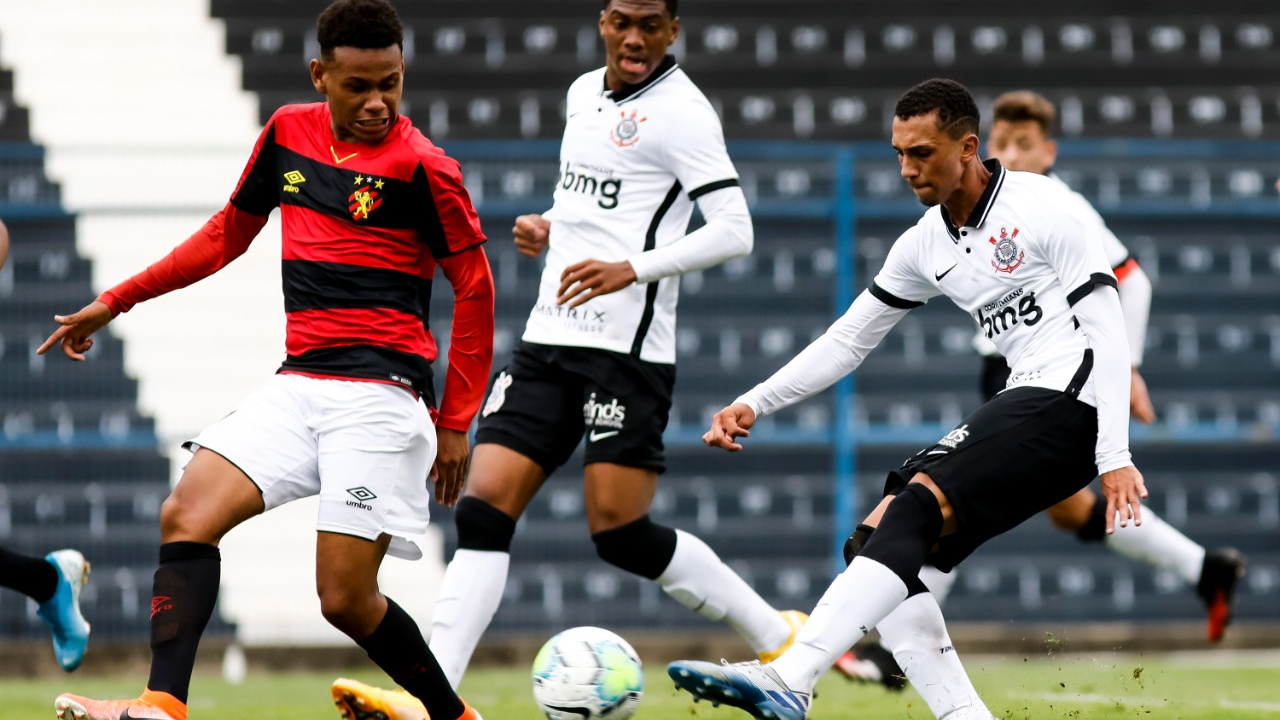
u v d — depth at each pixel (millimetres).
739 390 38375
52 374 36344
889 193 37219
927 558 14000
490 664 32531
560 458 17328
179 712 12453
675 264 16266
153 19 45469
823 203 36094
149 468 35562
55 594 17609
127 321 36844
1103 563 37781
